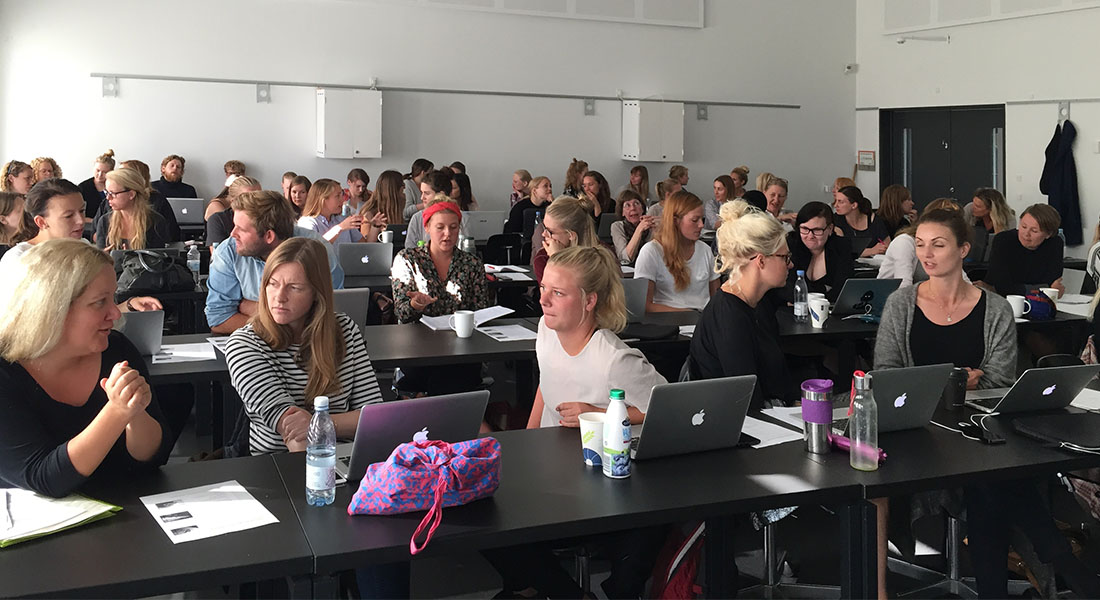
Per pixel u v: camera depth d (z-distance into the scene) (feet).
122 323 8.46
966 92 35.09
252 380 8.33
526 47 34.47
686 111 37.29
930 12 36.14
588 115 35.73
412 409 6.79
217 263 12.53
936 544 11.02
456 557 10.75
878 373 7.65
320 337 8.59
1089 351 12.07
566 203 13.92
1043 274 18.38
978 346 10.09
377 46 32.40
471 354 11.51
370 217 25.05
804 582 10.05
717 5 37.27
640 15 35.86
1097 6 30.55
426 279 14.19
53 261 6.40
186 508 6.30
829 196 40.01
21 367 6.54
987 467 7.15
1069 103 31.63
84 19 29.01
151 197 22.41
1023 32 32.94
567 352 8.61
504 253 25.08
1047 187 32.22
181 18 30.01
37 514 6.00
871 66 39.04
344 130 31.53
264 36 31.01
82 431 6.49
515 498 6.55
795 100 38.99
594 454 7.22
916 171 37.96
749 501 6.54
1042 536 8.26
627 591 8.20
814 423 7.49
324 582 5.63
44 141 28.99
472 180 34.32
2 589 5.05
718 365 9.36
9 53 28.40
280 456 7.52
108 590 5.12
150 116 29.99
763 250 9.18
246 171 31.27
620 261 21.59
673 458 7.45
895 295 10.59
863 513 6.85
